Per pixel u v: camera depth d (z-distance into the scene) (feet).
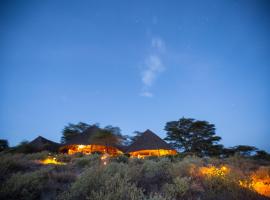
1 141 121.29
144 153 119.03
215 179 24.50
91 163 40.57
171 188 20.67
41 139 129.29
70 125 177.27
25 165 36.94
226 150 148.77
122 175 24.21
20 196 19.99
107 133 122.21
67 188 22.57
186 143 157.89
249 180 26.91
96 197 16.38
